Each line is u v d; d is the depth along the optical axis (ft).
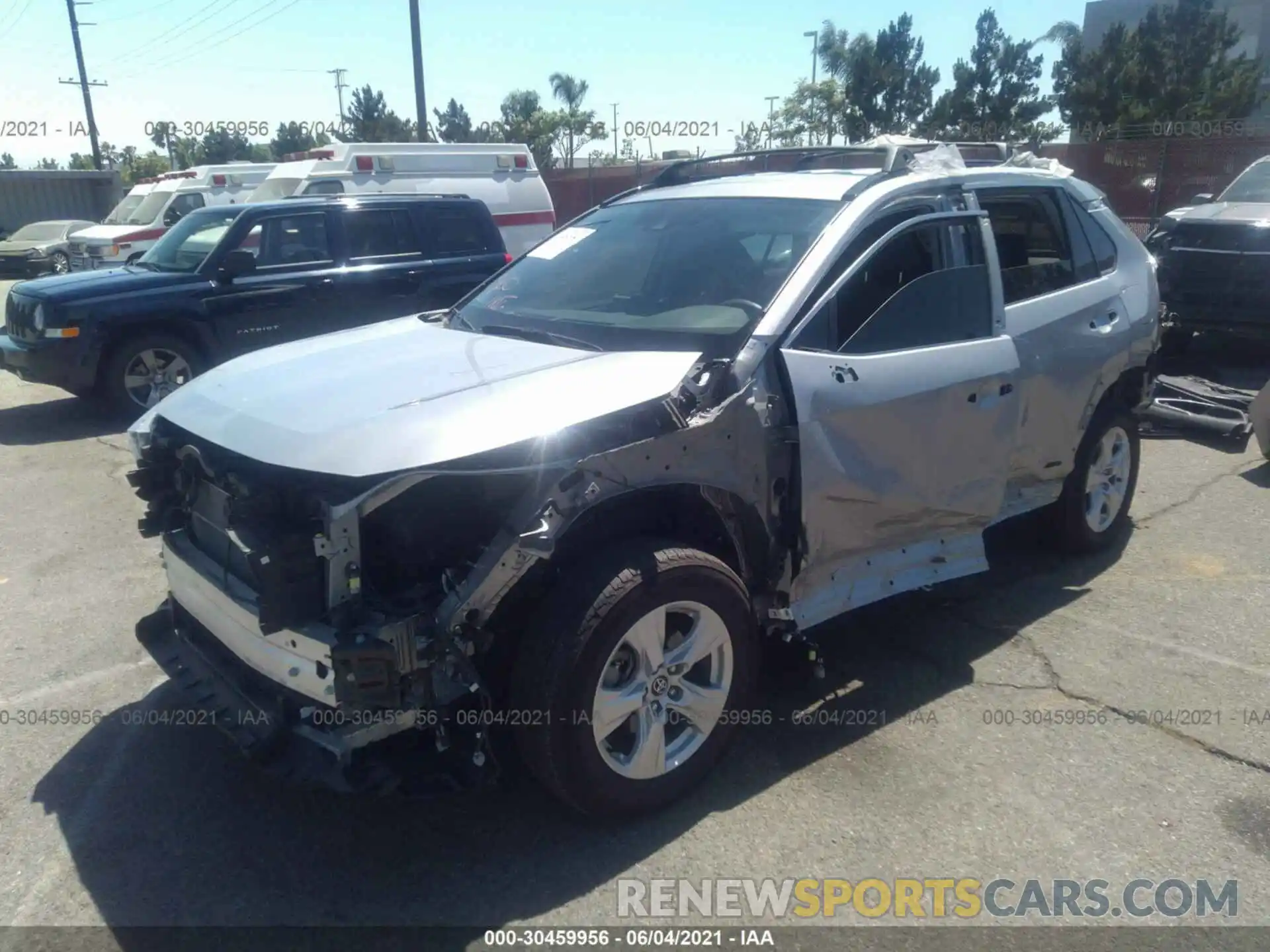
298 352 12.43
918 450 12.25
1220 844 10.12
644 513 10.66
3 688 13.41
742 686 11.08
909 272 12.78
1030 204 15.23
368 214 30.22
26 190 104.47
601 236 14.49
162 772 11.47
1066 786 11.03
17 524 19.86
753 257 12.42
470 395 10.09
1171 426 24.88
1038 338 14.44
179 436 11.24
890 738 11.95
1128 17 147.02
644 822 10.52
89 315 26.81
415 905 9.41
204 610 10.78
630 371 10.59
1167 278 31.89
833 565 11.97
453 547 9.94
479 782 9.37
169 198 55.16
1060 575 16.58
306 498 9.32
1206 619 14.93
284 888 9.65
